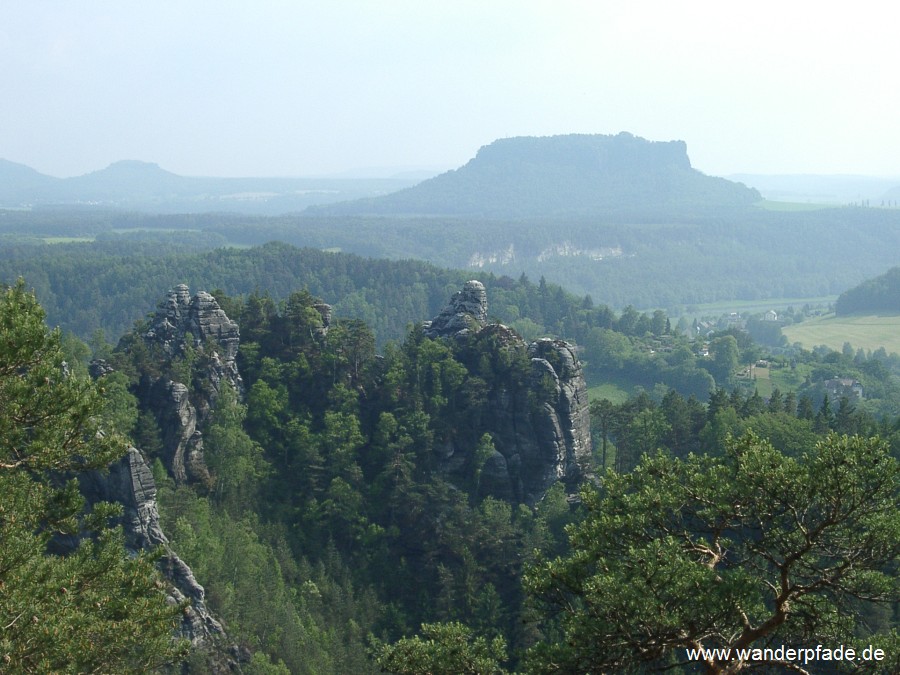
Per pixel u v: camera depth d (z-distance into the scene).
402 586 109.81
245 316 137.88
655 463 42.28
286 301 145.88
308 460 120.56
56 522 44.59
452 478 124.50
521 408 126.56
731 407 132.50
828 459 35.47
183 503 105.25
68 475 88.19
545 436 124.56
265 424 124.50
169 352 122.56
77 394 44.22
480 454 123.00
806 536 35.38
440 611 104.12
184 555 95.62
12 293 45.34
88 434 46.56
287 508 116.75
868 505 34.84
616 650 37.69
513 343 134.12
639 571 37.12
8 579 37.78
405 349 138.25
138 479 89.31
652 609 35.44
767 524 37.94
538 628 98.12
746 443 39.38
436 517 114.94
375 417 128.00
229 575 98.75
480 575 106.19
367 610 104.88
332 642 97.69
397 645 43.47
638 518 39.84
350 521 115.19
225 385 121.81
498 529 111.12
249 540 107.00
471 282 149.50
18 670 34.81
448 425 126.69
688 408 140.88
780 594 36.53
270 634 93.88
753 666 37.53
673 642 36.84
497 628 101.06
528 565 42.72
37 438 42.75
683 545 39.84
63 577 40.41
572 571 40.91
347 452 120.88
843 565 35.47
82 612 39.06
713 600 35.56
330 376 131.00
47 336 44.44
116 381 110.75
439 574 107.81
